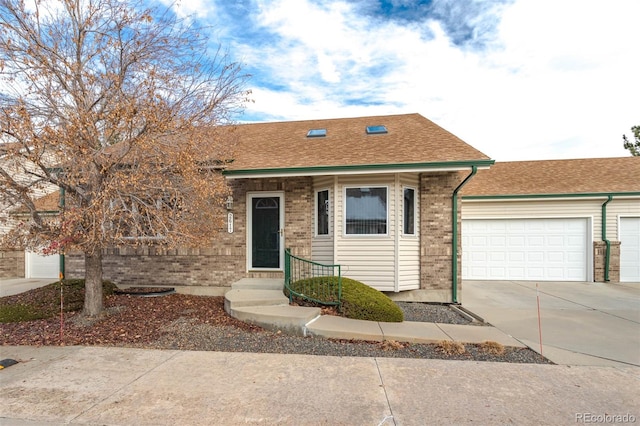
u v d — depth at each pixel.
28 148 5.21
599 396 3.64
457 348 5.06
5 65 5.48
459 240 8.45
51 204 6.86
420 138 9.42
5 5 5.42
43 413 3.25
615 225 11.42
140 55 6.01
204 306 7.48
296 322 5.79
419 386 3.85
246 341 5.41
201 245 7.00
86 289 6.59
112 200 5.73
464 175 13.31
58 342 5.33
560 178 12.55
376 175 8.23
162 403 3.44
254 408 3.35
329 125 11.83
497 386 3.86
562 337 5.75
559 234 11.69
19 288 9.88
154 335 5.66
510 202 11.86
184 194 6.23
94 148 5.62
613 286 10.73
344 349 5.14
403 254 8.24
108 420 3.14
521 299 8.90
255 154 9.24
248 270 8.91
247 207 8.99
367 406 3.40
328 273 8.38
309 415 3.23
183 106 6.45
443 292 8.42
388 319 6.34
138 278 9.22
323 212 8.70
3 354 4.81
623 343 5.45
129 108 5.43
